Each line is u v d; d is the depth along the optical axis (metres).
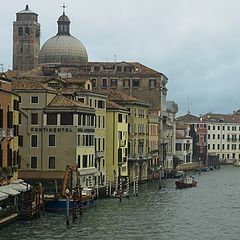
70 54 137.12
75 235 50.16
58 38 138.88
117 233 51.47
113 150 87.50
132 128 100.88
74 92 79.44
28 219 56.31
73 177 71.75
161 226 55.44
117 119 88.06
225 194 85.62
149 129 115.00
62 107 72.31
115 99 100.56
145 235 50.88
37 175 71.88
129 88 126.69
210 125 196.00
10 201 57.53
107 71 127.12
